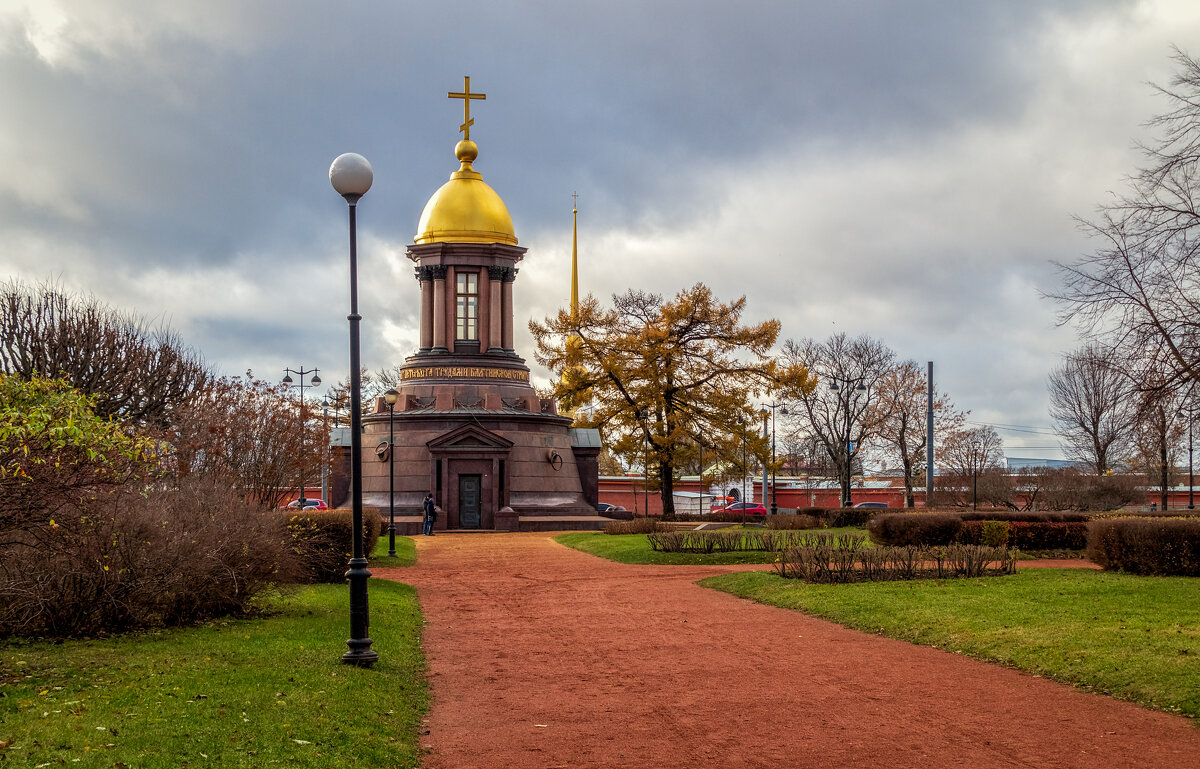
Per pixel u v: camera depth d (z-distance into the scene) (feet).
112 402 149.38
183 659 53.47
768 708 48.75
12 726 38.37
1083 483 183.93
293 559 79.41
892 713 47.16
